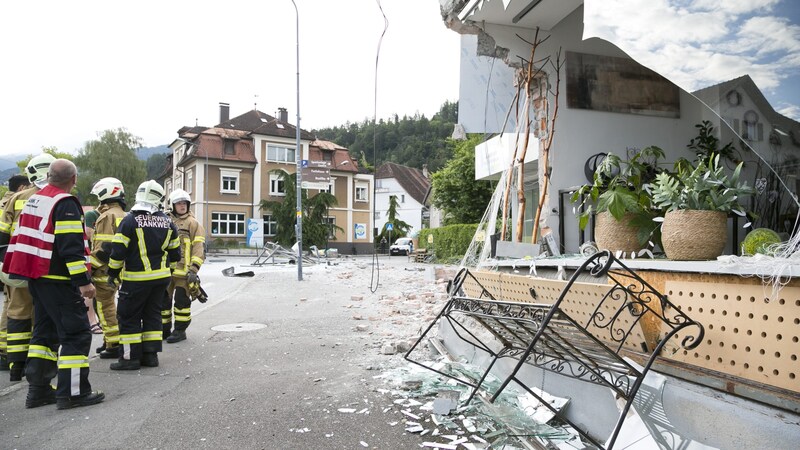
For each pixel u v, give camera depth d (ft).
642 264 9.62
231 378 15.72
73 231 12.95
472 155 97.81
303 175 77.30
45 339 13.41
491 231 22.25
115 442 10.75
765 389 7.14
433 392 13.55
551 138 19.70
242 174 151.84
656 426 8.50
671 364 8.76
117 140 190.90
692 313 8.46
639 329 9.39
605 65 21.53
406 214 218.59
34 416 12.44
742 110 8.88
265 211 153.48
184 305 21.65
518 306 8.38
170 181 188.96
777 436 6.77
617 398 9.22
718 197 9.61
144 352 17.28
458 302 9.89
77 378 13.01
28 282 13.02
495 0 18.94
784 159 8.63
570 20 21.44
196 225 22.63
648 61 9.57
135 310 16.85
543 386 11.83
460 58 25.12
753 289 7.40
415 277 52.85
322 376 15.75
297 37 55.98
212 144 149.18
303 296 37.52
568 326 8.62
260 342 21.18
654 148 14.87
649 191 12.46
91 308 24.39
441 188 103.91
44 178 16.81
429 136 362.12
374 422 11.62
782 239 10.05
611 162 14.16
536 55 21.40
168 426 11.64
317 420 11.84
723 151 18.72
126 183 191.21
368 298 35.60
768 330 7.18
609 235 12.70
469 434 10.75
